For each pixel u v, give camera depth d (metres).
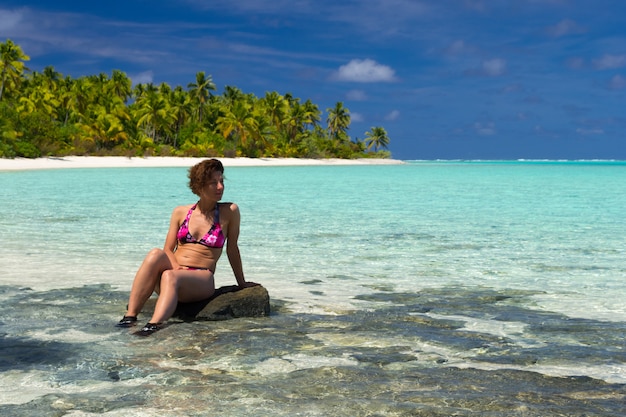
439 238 10.89
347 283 6.79
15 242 9.67
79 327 4.64
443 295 6.14
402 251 9.32
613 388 3.39
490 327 4.83
